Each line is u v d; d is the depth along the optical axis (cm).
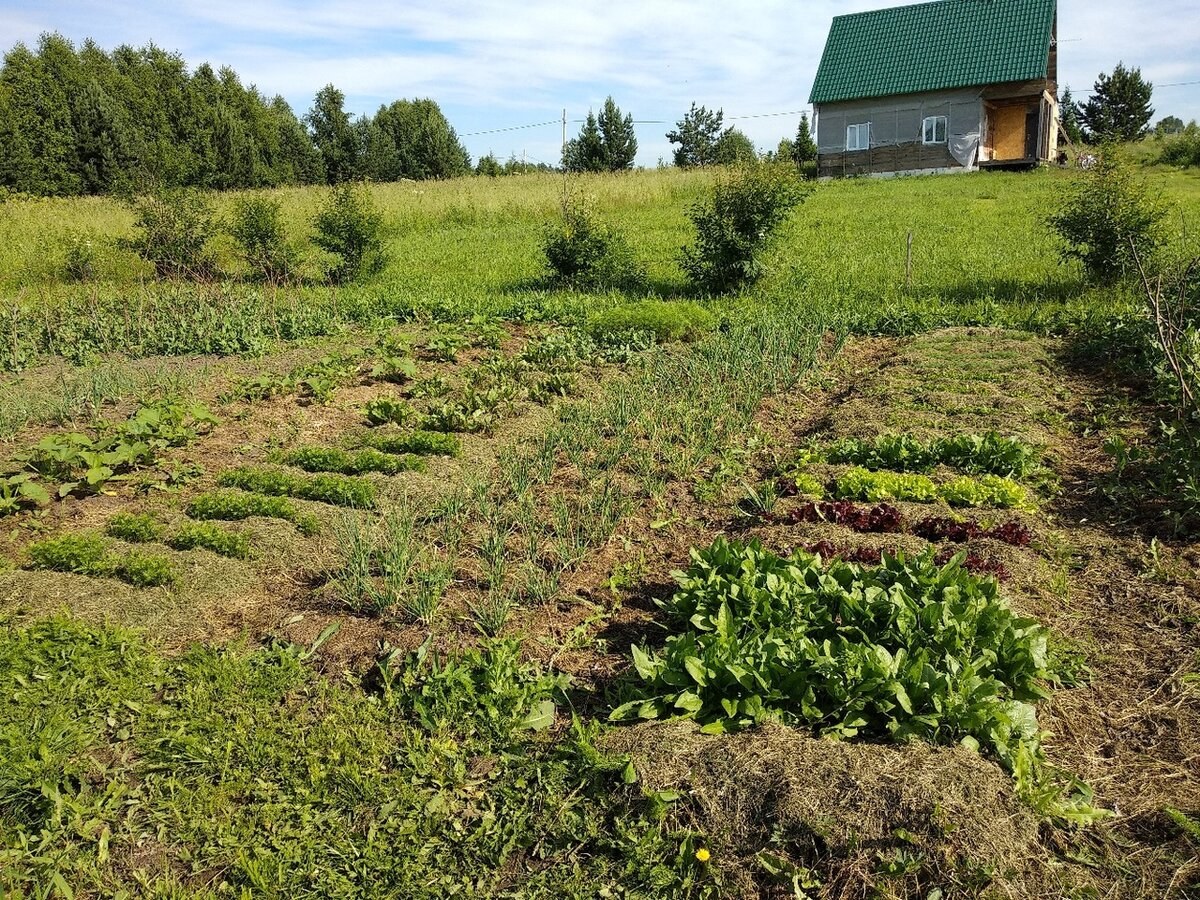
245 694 436
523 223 2847
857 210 2653
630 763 373
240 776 388
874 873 323
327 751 402
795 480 686
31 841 357
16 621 497
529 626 502
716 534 632
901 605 438
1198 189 2820
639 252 2103
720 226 1534
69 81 4338
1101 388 938
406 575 527
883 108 4041
